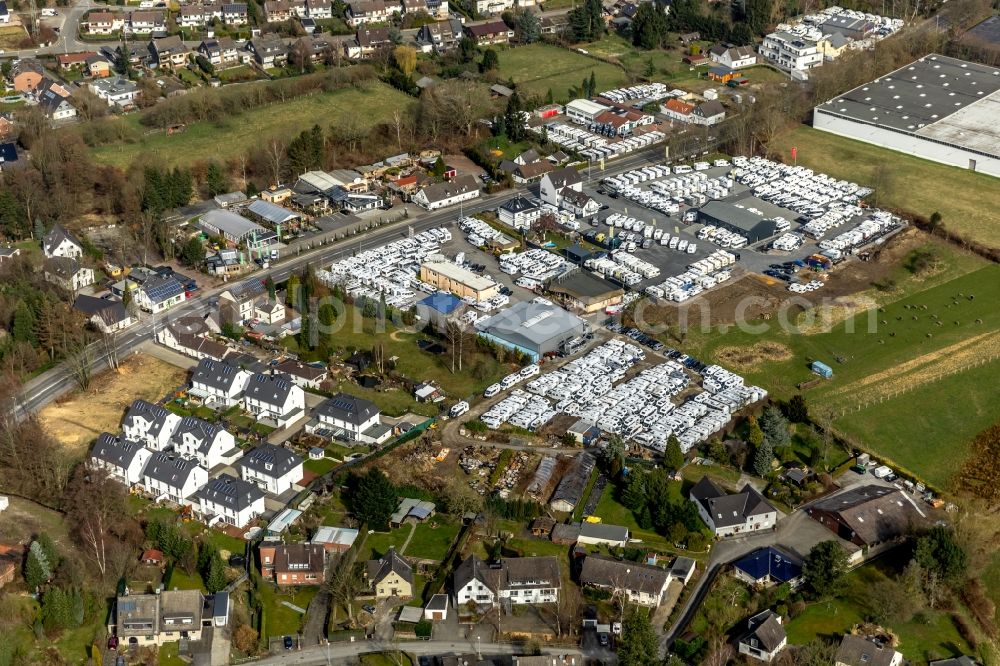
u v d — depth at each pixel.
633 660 193.88
